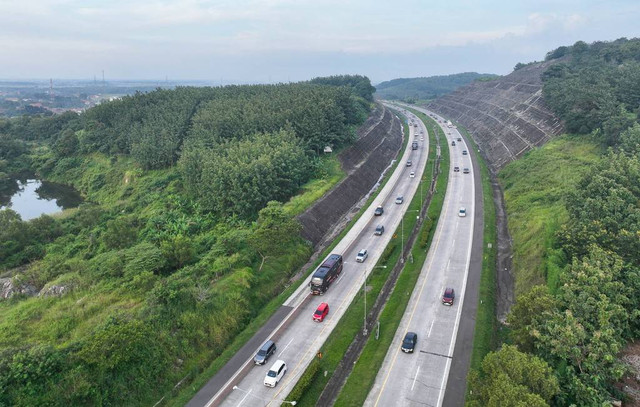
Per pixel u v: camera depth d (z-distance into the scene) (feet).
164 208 307.58
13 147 482.28
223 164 293.23
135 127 444.55
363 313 181.16
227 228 262.67
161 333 153.07
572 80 406.00
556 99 392.06
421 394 132.67
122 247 241.55
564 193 248.11
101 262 210.79
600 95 331.16
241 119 395.55
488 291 189.57
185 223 270.05
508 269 213.87
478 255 222.89
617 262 142.31
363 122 481.87
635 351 132.16
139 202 334.24
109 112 500.74
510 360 107.55
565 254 178.70
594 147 311.88
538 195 271.49
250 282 193.26
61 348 134.72
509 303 186.29
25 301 193.36
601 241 162.71
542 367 104.99
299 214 261.85
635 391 117.29
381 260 223.92
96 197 395.34
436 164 405.39
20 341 154.81
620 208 172.65
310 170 334.03
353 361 154.40
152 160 387.75
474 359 146.10
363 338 166.61
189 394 139.95
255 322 175.83
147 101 508.53
